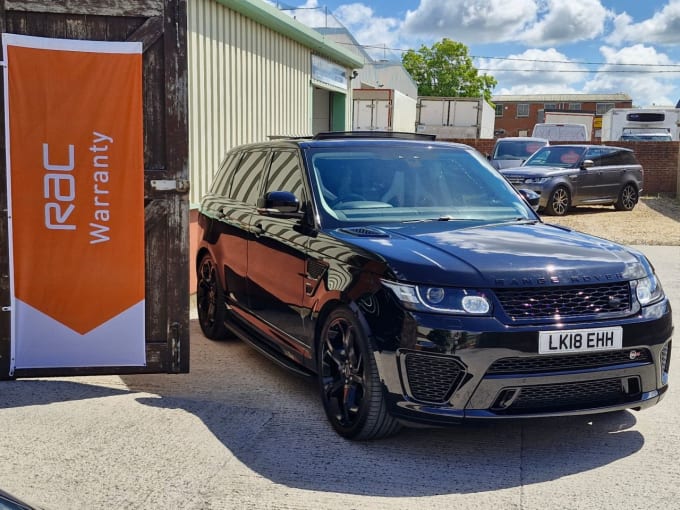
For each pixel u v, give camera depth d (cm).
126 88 498
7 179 494
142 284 514
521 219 517
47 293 508
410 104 2864
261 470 390
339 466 394
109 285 512
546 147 1945
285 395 516
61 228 503
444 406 380
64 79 493
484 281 382
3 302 505
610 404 398
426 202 518
